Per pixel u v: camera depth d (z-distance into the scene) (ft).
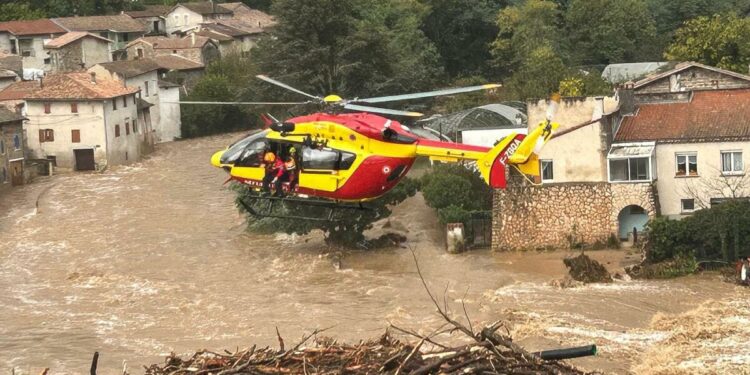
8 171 280.72
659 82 242.78
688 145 195.72
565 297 169.37
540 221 198.70
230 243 214.28
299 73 279.49
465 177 217.15
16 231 230.68
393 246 206.69
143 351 149.07
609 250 194.80
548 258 193.77
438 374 68.64
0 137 278.05
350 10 296.51
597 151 195.72
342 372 70.64
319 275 189.47
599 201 196.24
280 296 176.86
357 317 162.61
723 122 198.29
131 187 274.98
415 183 207.82
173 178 286.05
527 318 157.99
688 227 182.60
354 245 206.18
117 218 239.09
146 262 201.57
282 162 111.65
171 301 175.52
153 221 235.20
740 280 173.17
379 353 73.72
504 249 199.72
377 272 190.70
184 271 195.11
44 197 265.95
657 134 197.98
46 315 168.76
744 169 193.98
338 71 279.90
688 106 204.95
